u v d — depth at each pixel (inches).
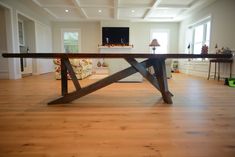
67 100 86.2
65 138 48.2
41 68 272.2
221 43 196.4
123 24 323.3
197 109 76.4
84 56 79.0
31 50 259.0
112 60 163.6
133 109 76.2
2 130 53.5
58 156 39.5
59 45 338.0
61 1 215.8
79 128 55.0
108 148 42.9
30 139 47.6
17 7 209.2
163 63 86.8
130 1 217.6
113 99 94.7
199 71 241.1
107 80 86.7
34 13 258.2
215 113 70.8
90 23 335.3
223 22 192.4
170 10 252.5
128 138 48.3
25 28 255.8
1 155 39.9
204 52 102.3
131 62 85.6
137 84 151.3
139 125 57.7
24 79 192.7
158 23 337.4
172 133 51.6
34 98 96.9
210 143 45.6
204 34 245.9
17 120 62.1
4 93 111.4
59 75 188.2
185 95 106.5
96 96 102.3
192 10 249.8
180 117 65.8
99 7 237.6
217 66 197.8
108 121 61.3
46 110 74.2
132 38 339.6
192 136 49.7
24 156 39.5
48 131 52.7
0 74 197.6
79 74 191.0
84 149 42.5
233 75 173.8
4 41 196.7
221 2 195.6
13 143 45.4
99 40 338.3
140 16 294.2
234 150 42.2
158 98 97.5
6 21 193.3
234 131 53.1
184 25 308.2
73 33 338.6
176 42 339.9
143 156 39.5
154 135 50.2
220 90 124.3
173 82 169.0
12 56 78.7
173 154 40.4
